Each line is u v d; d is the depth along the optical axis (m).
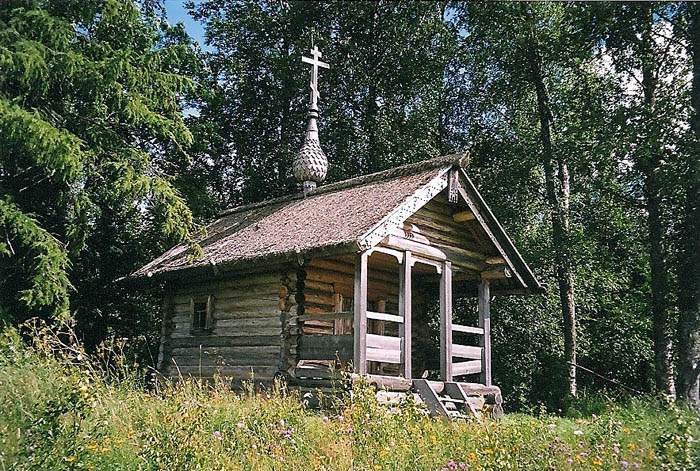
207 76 28.12
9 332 12.39
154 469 7.00
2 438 7.51
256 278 15.62
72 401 7.55
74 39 18.27
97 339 22.86
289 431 8.50
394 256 14.15
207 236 18.81
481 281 16.47
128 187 17.64
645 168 19.66
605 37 20.50
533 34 22.98
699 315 17.89
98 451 7.41
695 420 9.57
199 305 17.20
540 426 9.65
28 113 15.38
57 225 19.50
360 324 12.77
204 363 16.47
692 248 19.22
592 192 23.69
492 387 15.47
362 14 28.95
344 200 15.72
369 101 28.81
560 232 22.14
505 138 26.44
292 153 28.11
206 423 8.53
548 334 23.73
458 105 28.11
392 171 15.88
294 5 29.67
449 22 27.25
